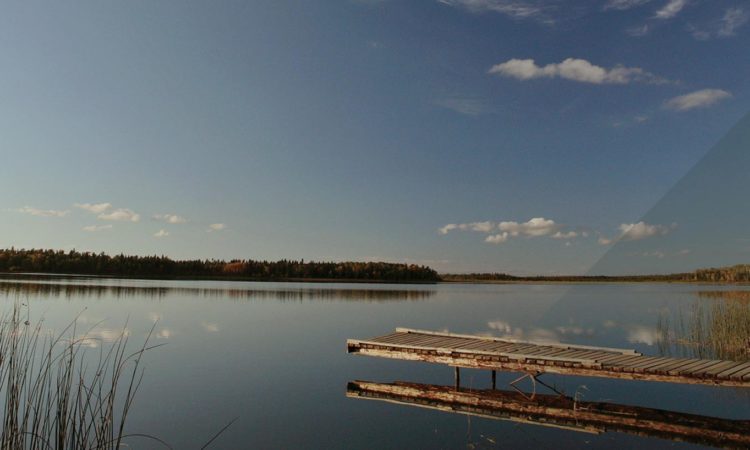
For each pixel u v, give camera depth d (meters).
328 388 9.80
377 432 7.24
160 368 11.39
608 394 8.51
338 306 29.48
